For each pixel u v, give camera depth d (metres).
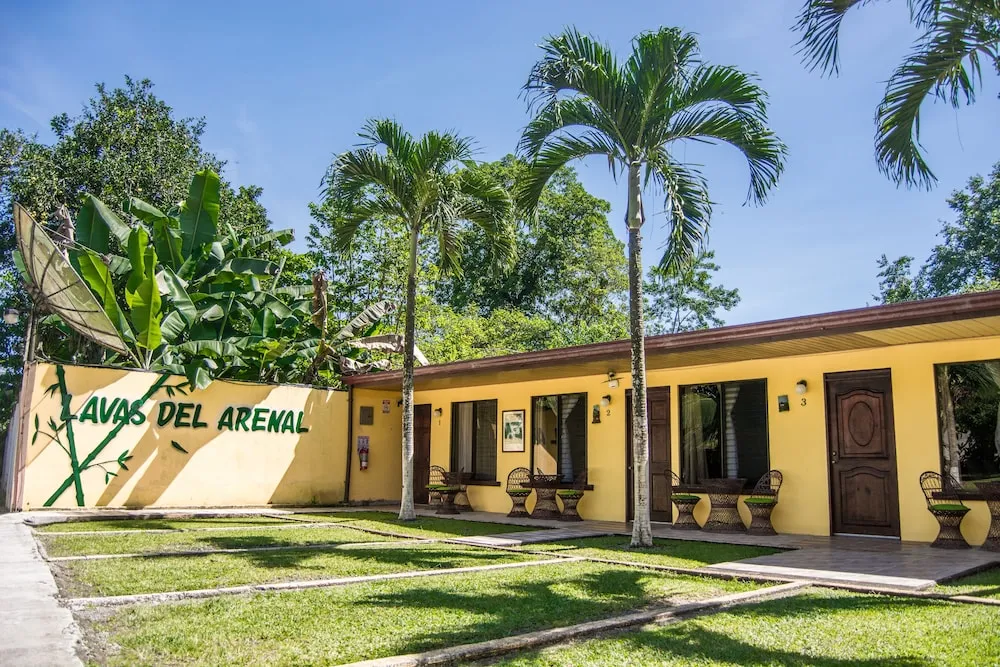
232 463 13.76
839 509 9.93
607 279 34.41
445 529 10.52
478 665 3.59
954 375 9.10
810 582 6.00
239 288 15.48
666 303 32.91
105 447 12.20
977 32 6.24
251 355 15.52
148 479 12.64
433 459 15.85
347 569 6.51
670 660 3.71
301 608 4.70
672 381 12.01
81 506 11.85
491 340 27.38
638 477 8.61
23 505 11.27
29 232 10.47
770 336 9.01
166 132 24.45
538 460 13.87
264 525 10.72
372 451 16.06
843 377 10.10
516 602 5.07
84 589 5.16
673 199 8.63
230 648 3.69
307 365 17.02
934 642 4.03
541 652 3.87
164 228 14.82
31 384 11.57
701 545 8.80
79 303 11.87
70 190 22.14
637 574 6.47
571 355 11.46
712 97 8.69
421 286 24.42
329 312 20.30
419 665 3.52
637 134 8.85
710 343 9.61
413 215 11.99
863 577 6.12
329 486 15.20
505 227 12.05
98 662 3.37
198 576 5.81
